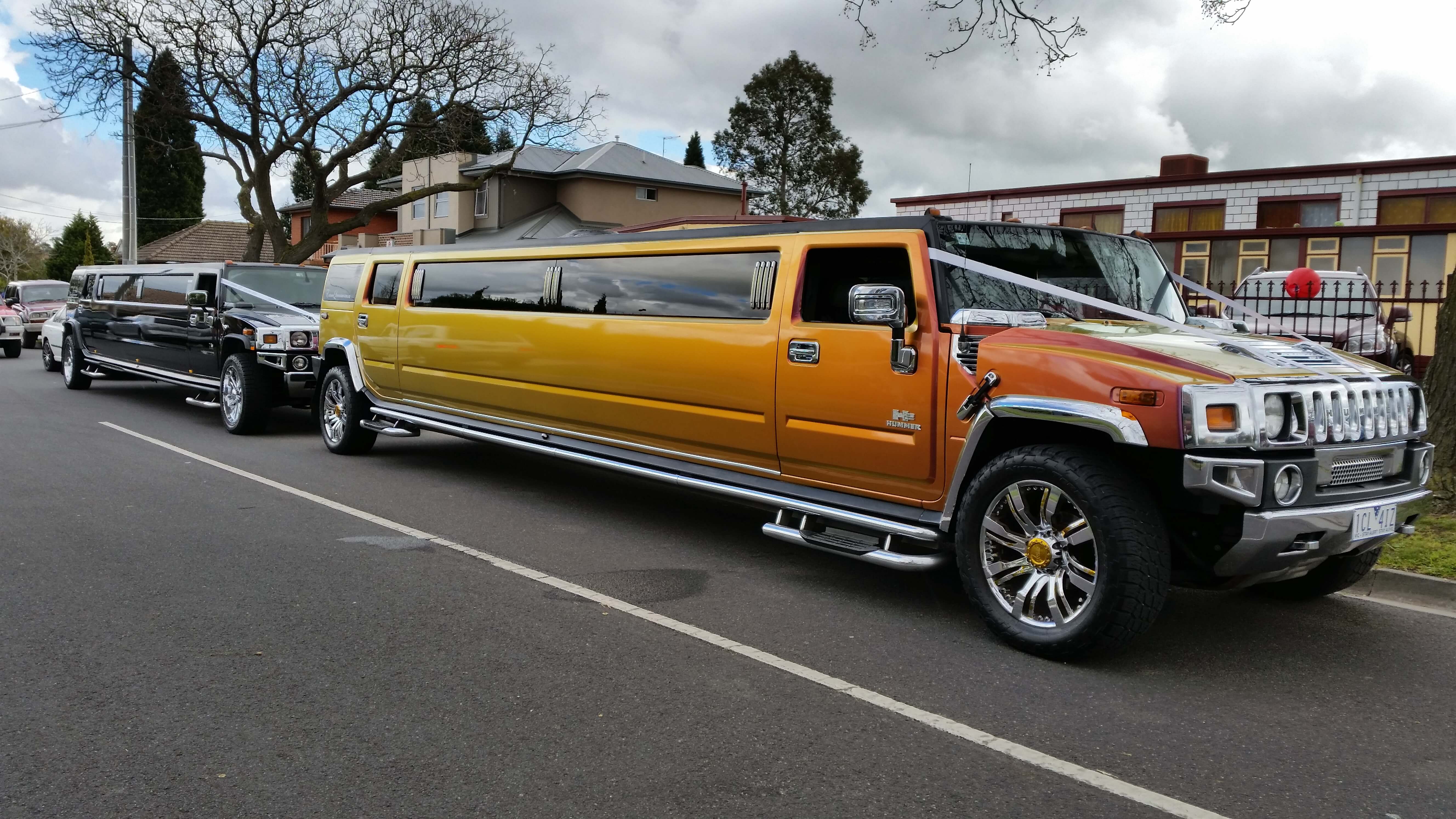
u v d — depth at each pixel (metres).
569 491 8.31
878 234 5.21
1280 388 4.22
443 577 5.62
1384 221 18.70
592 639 4.63
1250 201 19.97
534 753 3.42
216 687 3.95
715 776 3.28
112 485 8.09
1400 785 3.34
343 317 9.74
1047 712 3.89
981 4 10.15
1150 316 5.38
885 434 5.11
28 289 29.03
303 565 5.79
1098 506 4.21
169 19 28.50
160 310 13.05
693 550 6.43
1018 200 22.89
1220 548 4.23
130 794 3.09
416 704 3.82
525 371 7.45
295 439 11.15
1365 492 4.50
